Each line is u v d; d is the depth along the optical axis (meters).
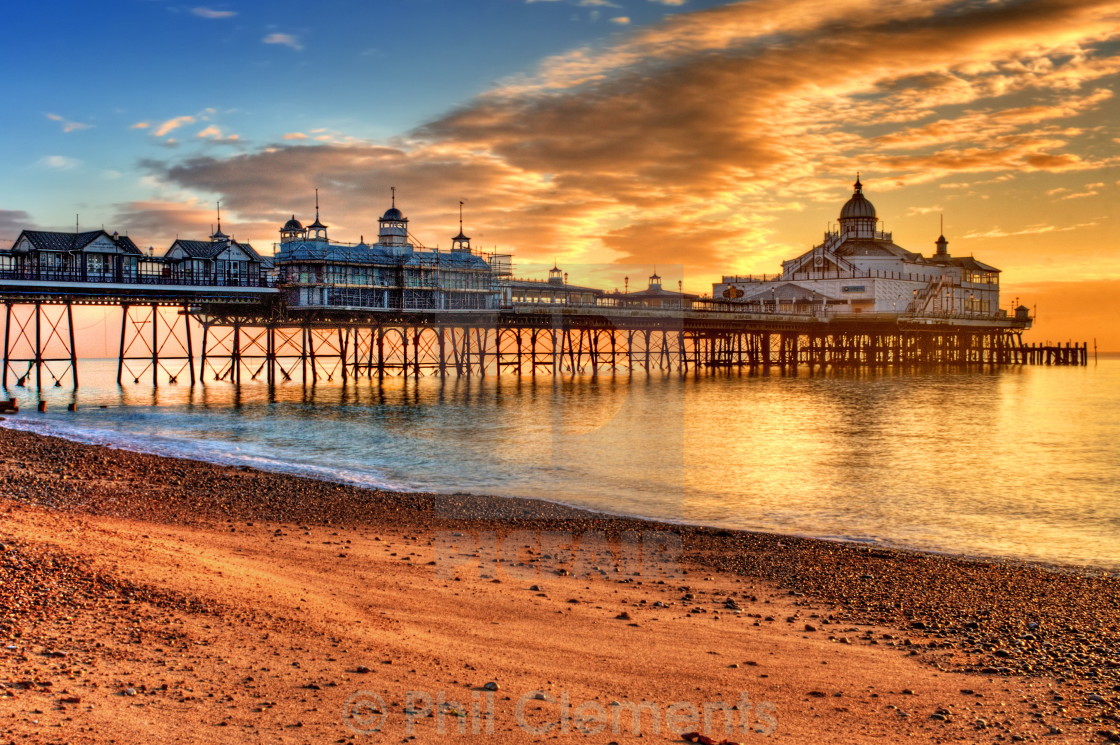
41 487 27.34
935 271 159.00
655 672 12.55
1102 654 14.30
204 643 12.24
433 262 91.50
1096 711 11.64
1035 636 15.33
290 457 39.62
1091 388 111.75
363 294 86.62
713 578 18.95
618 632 14.37
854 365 154.00
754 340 148.62
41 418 56.91
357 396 79.44
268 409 65.69
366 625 13.91
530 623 14.61
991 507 30.67
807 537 24.39
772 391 98.62
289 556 18.98
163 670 11.05
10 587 13.44
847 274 144.38
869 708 11.56
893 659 13.81
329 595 15.63
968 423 64.75
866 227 160.75
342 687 11.02
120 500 26.08
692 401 83.31
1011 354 190.62
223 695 10.42
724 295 150.88
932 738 10.62
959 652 14.29
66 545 16.48
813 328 141.38
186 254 79.56
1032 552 23.62
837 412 72.31
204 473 32.09
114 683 10.44
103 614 12.96
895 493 33.22
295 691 10.76
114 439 45.53
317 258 83.81
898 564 20.88
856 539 24.78
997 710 11.62
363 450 41.97
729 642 14.26
